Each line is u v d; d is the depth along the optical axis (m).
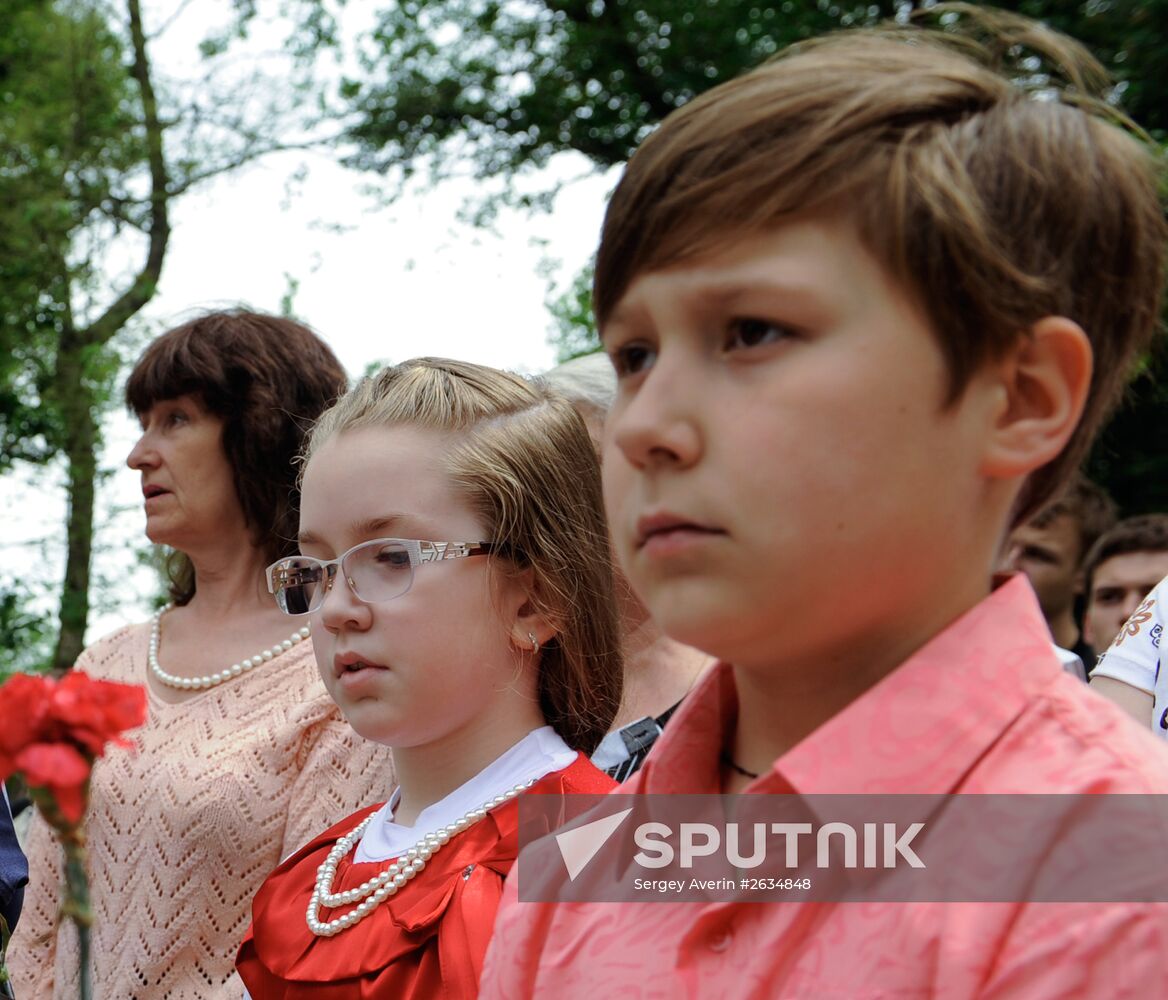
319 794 1.97
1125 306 0.83
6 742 0.78
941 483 0.75
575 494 1.69
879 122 0.76
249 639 2.24
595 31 11.88
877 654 0.80
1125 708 1.88
